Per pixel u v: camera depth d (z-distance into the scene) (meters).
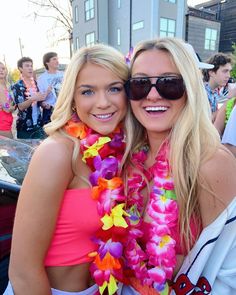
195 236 1.16
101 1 22.58
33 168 1.06
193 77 1.14
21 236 1.05
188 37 25.47
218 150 1.11
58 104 1.21
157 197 1.18
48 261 1.15
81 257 1.16
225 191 1.08
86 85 1.18
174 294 1.15
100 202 1.12
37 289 1.08
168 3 20.95
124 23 22.03
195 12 26.91
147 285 1.18
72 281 1.19
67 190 1.11
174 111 1.17
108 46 1.24
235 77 10.28
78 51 1.21
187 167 1.13
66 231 1.12
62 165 1.07
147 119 1.20
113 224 1.13
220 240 1.11
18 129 4.56
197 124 1.13
